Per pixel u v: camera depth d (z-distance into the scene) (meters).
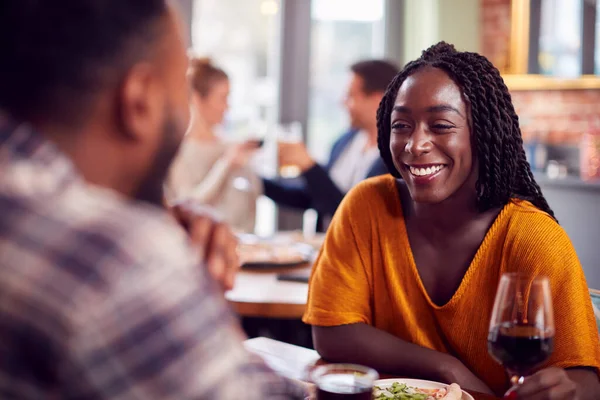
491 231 1.28
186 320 0.51
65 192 0.54
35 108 0.57
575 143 3.85
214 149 3.23
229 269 0.88
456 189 1.26
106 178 0.61
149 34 0.59
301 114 4.38
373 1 4.47
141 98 0.60
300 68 4.35
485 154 1.24
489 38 4.08
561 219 3.68
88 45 0.56
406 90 1.27
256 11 4.27
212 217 0.91
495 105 1.23
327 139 4.48
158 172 0.64
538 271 1.22
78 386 0.49
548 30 3.89
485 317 1.29
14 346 0.49
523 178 1.34
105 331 0.49
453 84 1.24
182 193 3.09
